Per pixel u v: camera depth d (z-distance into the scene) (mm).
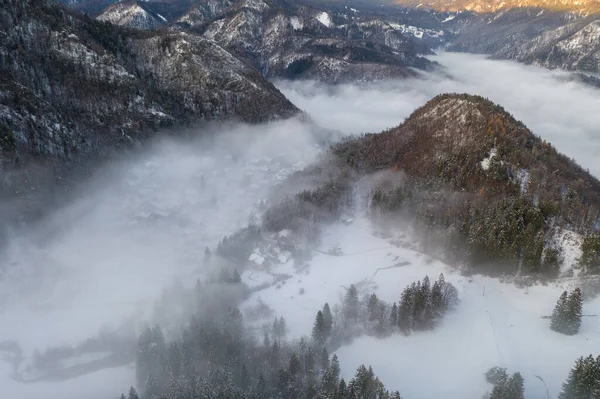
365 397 107188
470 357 126125
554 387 113312
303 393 112938
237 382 117688
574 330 128000
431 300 139875
